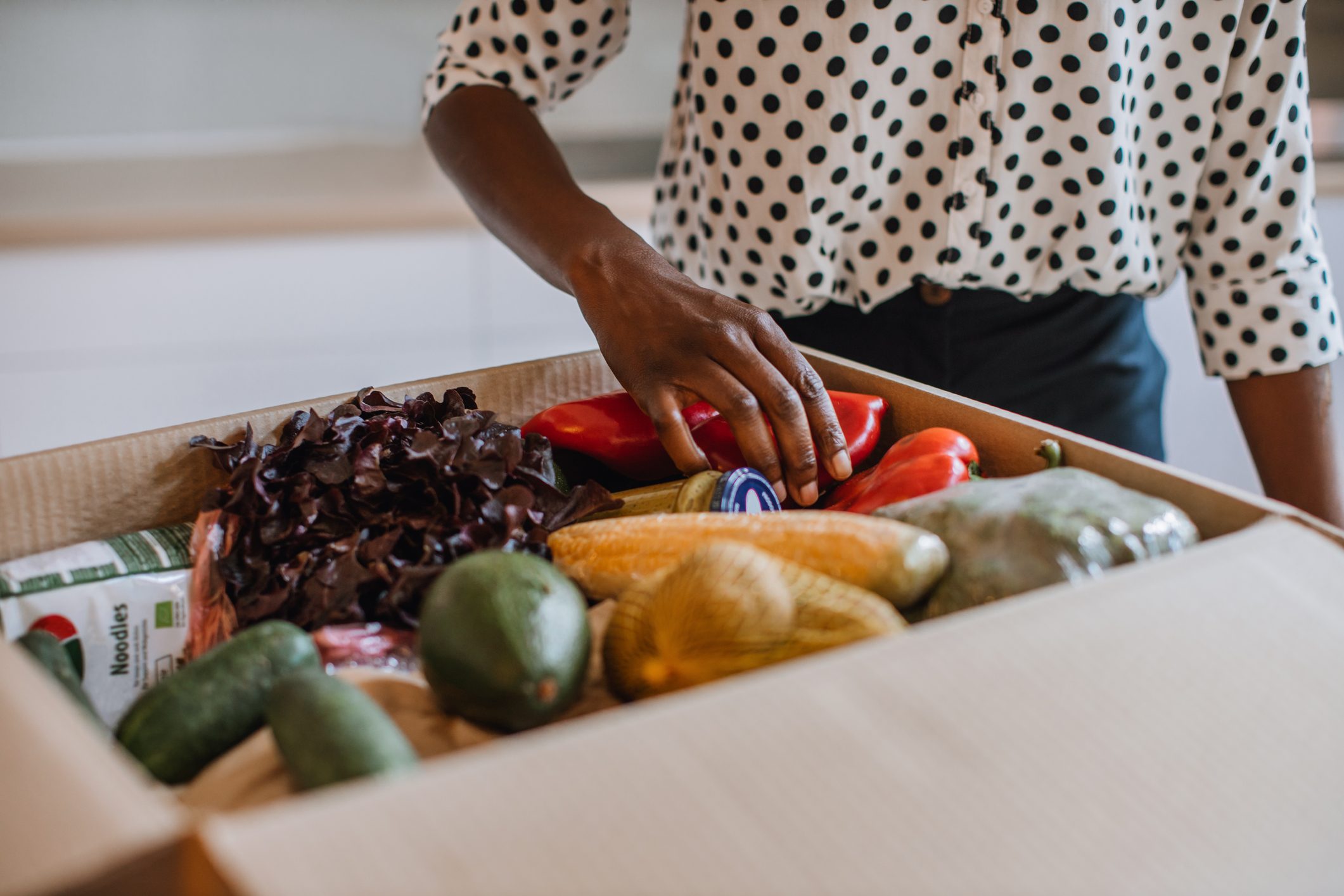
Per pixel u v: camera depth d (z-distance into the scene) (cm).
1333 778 34
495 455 56
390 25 172
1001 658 35
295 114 173
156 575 54
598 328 65
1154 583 39
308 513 54
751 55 77
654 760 30
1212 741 34
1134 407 91
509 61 83
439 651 41
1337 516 83
